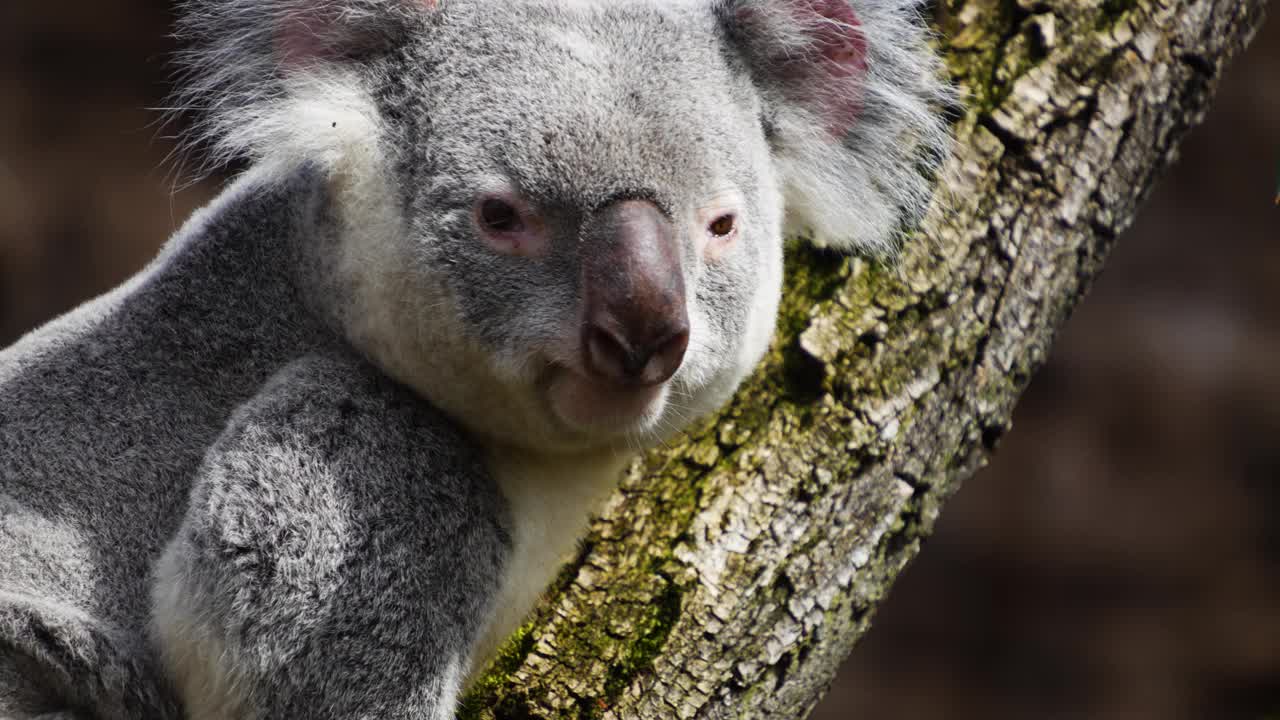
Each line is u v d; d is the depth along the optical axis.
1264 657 17.31
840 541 7.01
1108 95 7.93
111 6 18.67
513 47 5.39
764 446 7.17
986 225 7.59
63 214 18.11
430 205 5.36
